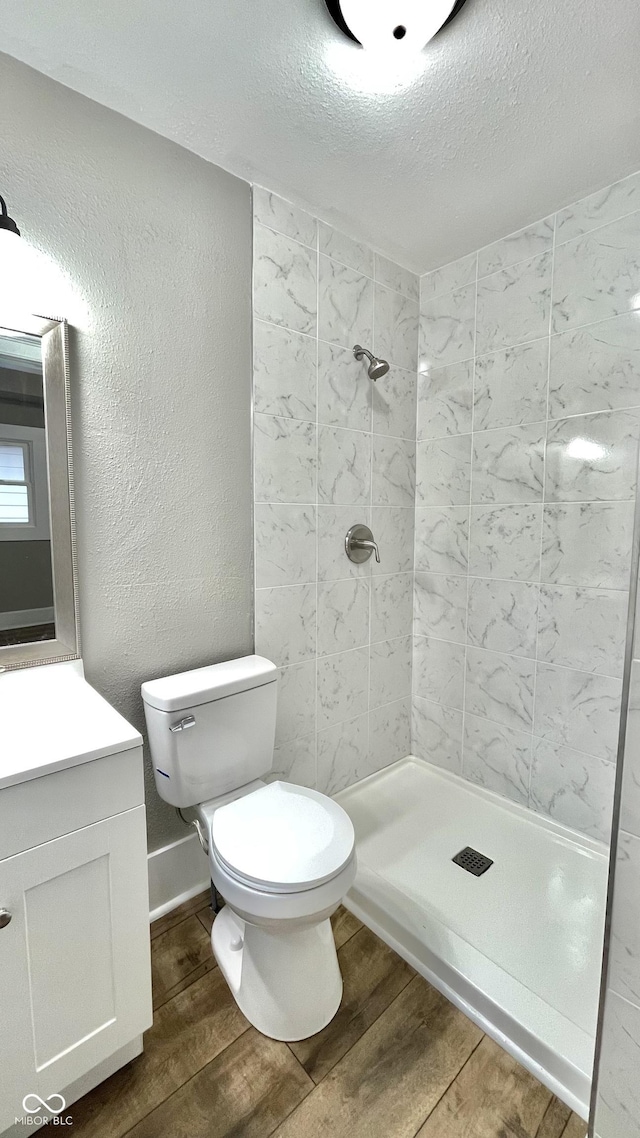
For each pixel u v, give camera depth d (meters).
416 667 2.24
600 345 1.54
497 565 1.88
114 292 1.25
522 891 1.50
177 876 1.50
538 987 1.18
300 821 1.18
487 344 1.85
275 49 1.04
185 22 0.99
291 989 1.10
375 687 2.08
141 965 0.97
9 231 0.97
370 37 1.00
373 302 1.88
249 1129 0.95
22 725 0.96
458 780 2.09
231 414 1.51
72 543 1.23
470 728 2.04
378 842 1.73
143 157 1.27
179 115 1.23
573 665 1.68
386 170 1.43
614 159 1.38
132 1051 1.05
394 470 2.05
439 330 2.01
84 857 0.87
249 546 1.60
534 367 1.71
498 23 0.98
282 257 1.58
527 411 1.74
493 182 1.48
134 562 1.35
